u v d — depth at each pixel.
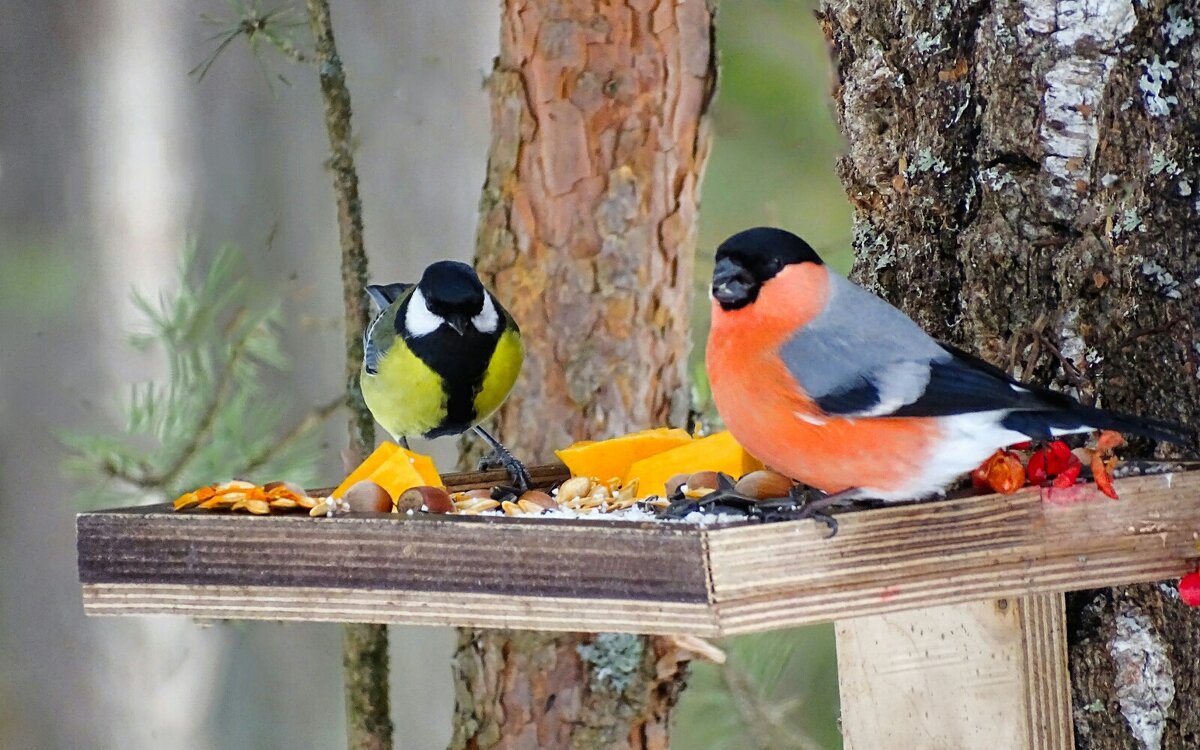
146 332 11.80
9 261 12.70
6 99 12.70
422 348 10.09
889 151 7.95
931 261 7.79
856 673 7.45
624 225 10.61
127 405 11.20
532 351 10.72
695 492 7.01
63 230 12.76
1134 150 7.18
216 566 6.77
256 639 13.29
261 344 10.60
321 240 12.85
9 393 12.73
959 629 7.12
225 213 12.80
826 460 6.48
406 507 6.97
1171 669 7.12
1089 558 6.32
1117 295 7.23
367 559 6.48
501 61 10.66
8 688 12.88
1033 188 7.34
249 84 12.73
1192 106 7.12
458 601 6.28
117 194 12.74
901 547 6.01
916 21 7.77
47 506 12.78
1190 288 7.14
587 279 10.62
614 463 8.30
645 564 5.81
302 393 12.62
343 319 12.09
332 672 13.51
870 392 6.39
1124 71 7.16
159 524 6.86
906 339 6.59
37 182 12.75
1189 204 7.15
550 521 6.14
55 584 12.86
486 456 11.02
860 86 8.02
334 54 10.60
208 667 13.16
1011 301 7.45
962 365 6.49
